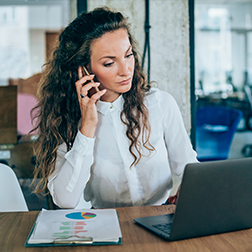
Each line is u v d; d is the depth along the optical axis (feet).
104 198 4.75
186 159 4.65
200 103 25.86
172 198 4.46
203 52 29.94
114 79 3.97
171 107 4.69
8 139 7.14
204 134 15.25
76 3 6.50
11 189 4.65
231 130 14.92
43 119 4.59
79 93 4.02
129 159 4.50
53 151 4.33
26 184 7.20
